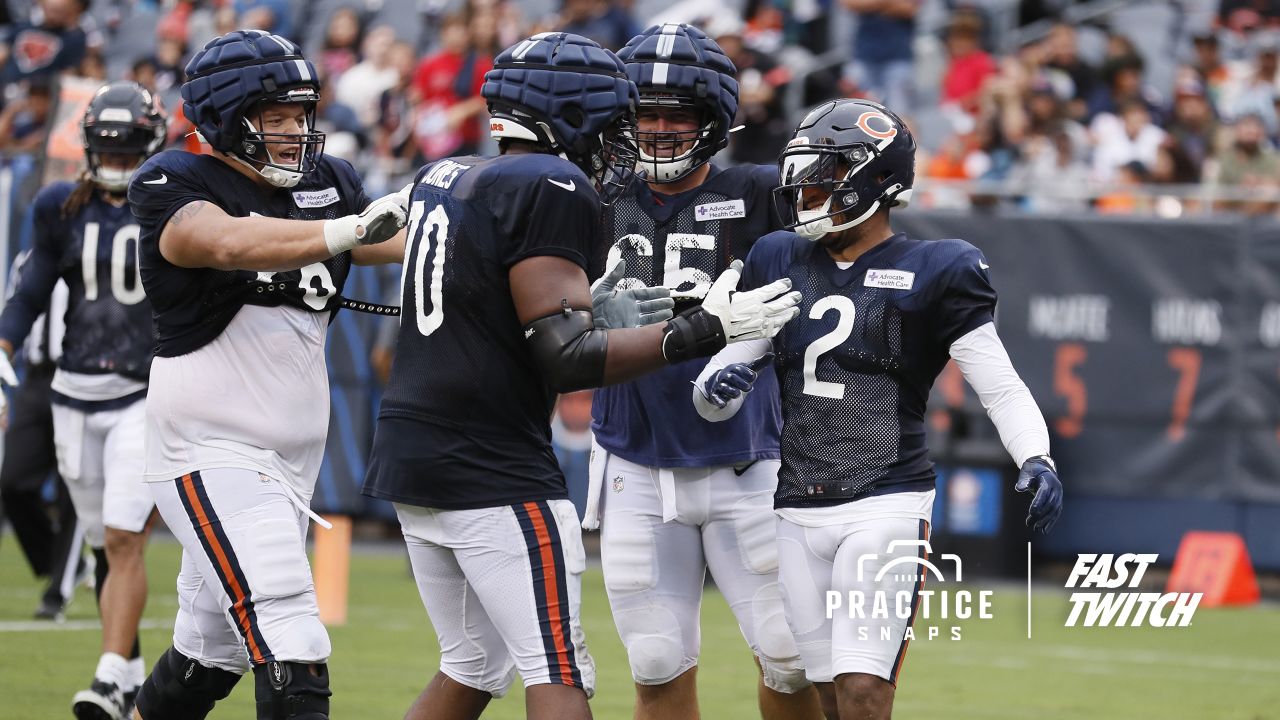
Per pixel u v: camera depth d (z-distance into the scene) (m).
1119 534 38.97
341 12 55.94
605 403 17.88
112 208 21.59
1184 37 49.81
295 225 14.30
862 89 47.91
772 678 17.55
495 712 22.41
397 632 29.33
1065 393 38.94
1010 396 14.84
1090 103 45.69
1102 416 38.84
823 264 15.60
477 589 14.13
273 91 14.90
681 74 16.92
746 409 17.22
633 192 17.73
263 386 15.10
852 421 15.17
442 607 14.93
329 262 15.76
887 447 15.12
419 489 14.02
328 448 43.19
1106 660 29.31
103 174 21.31
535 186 13.56
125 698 19.78
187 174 15.01
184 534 14.96
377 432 14.38
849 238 15.46
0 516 43.53
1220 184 42.06
